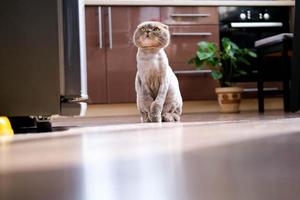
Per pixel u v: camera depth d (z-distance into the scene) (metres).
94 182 0.37
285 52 2.66
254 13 3.21
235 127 1.12
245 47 3.22
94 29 3.01
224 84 3.12
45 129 1.32
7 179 0.39
